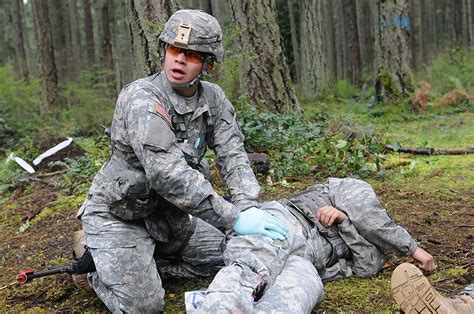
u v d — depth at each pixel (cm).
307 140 648
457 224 441
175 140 301
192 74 307
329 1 2644
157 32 629
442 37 3341
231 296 254
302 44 1828
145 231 332
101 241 321
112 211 322
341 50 2844
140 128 296
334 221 343
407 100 1141
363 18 2584
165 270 376
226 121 339
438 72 1606
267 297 272
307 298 280
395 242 339
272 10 802
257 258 284
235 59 722
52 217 561
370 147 637
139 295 316
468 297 275
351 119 773
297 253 316
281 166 606
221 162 339
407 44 1184
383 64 1198
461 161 654
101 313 345
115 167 322
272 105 801
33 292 387
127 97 307
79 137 932
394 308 307
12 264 452
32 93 1270
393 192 539
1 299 381
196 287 367
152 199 317
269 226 301
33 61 2886
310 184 575
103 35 1852
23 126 1126
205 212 297
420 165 641
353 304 318
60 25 1939
